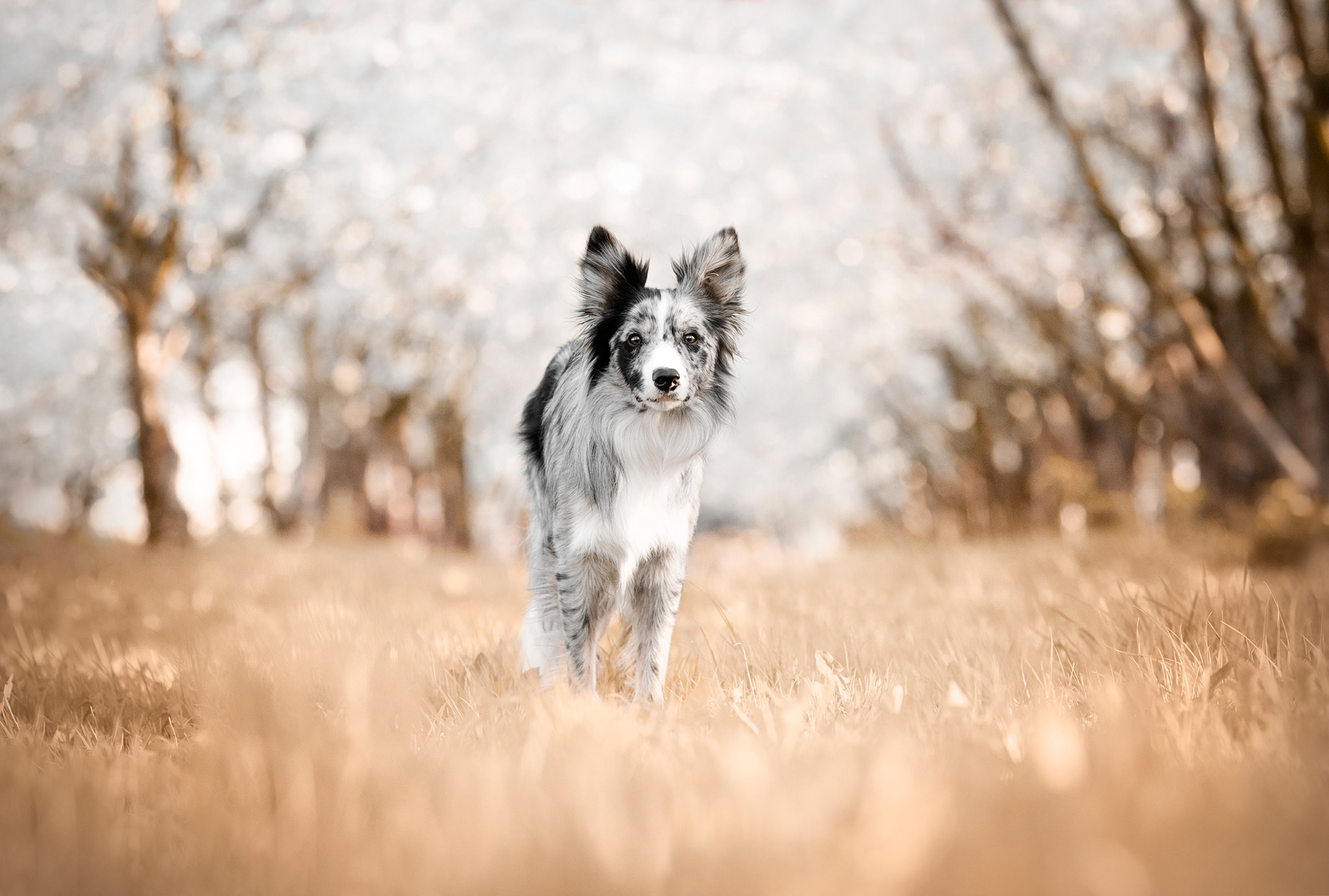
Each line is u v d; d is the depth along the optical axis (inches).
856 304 804.0
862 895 63.4
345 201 697.0
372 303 778.8
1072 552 373.7
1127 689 114.4
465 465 886.4
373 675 121.6
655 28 749.9
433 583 374.3
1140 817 72.7
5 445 813.2
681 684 162.6
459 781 89.3
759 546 723.4
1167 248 518.3
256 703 106.0
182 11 591.8
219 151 624.4
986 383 823.1
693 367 171.0
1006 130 614.2
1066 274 611.5
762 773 85.1
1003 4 481.1
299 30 634.8
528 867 69.2
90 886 70.9
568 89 740.0
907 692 134.1
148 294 541.0
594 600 172.7
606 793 82.4
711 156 770.2
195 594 319.9
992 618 218.8
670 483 172.6
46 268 681.0
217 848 78.4
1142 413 630.5
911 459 992.2
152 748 126.6
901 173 644.7
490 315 810.2
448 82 703.1
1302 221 422.9
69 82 579.8
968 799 79.1
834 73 709.3
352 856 73.9
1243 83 478.9
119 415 820.6
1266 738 96.3
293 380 822.5
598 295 178.4
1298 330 471.5
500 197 749.3
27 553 486.9
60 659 179.0
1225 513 539.8
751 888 65.1
